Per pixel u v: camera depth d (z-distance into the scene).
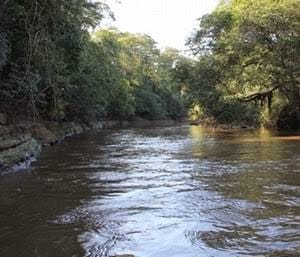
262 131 37.94
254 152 20.42
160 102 85.12
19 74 19.62
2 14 17.03
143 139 30.98
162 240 7.46
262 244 7.17
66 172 14.90
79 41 22.53
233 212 9.24
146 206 9.88
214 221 8.57
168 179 13.38
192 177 13.67
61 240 7.55
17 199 10.72
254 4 34.41
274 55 34.91
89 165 16.62
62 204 10.16
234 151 21.16
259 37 34.97
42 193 11.41
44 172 14.90
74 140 30.16
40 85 24.86
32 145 19.14
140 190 11.73
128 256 6.73
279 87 38.31
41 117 30.50
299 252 6.77
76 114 41.78
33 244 7.37
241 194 11.00
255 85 39.78
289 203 9.98
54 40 20.38
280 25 33.72
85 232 7.98
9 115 20.77
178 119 89.62
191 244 7.23
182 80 41.75
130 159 18.55
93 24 34.75
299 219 8.62
